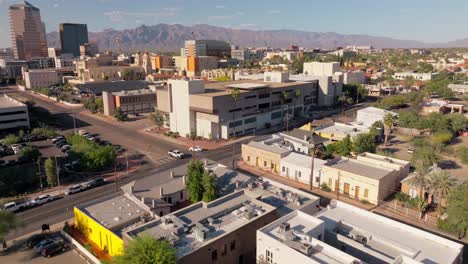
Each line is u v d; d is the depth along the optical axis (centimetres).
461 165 7738
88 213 4788
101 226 4394
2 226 4528
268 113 11781
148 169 7744
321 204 5919
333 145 8212
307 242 3372
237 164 8112
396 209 5625
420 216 5316
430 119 10500
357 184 6050
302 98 13625
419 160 6862
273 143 8438
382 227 3922
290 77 16125
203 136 10488
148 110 15100
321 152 8000
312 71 18925
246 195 4966
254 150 7925
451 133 9994
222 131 10306
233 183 5684
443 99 16312
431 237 3622
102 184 6862
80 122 12888
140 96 14725
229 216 4309
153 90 15975
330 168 6444
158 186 5850
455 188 5078
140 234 3569
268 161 7631
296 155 7488
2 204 5547
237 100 10506
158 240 3438
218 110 9912
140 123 12681
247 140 10125
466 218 4462
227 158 8531
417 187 5800
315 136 9256
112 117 13725
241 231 3991
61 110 15388
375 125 9850
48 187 6731
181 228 3838
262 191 5169
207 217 4212
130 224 4525
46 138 10362
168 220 4025
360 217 4166
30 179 6875
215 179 5338
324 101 15512
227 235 3819
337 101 16162
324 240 3766
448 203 4988
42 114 13375
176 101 10756
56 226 5212
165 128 11706
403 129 10650
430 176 5591
